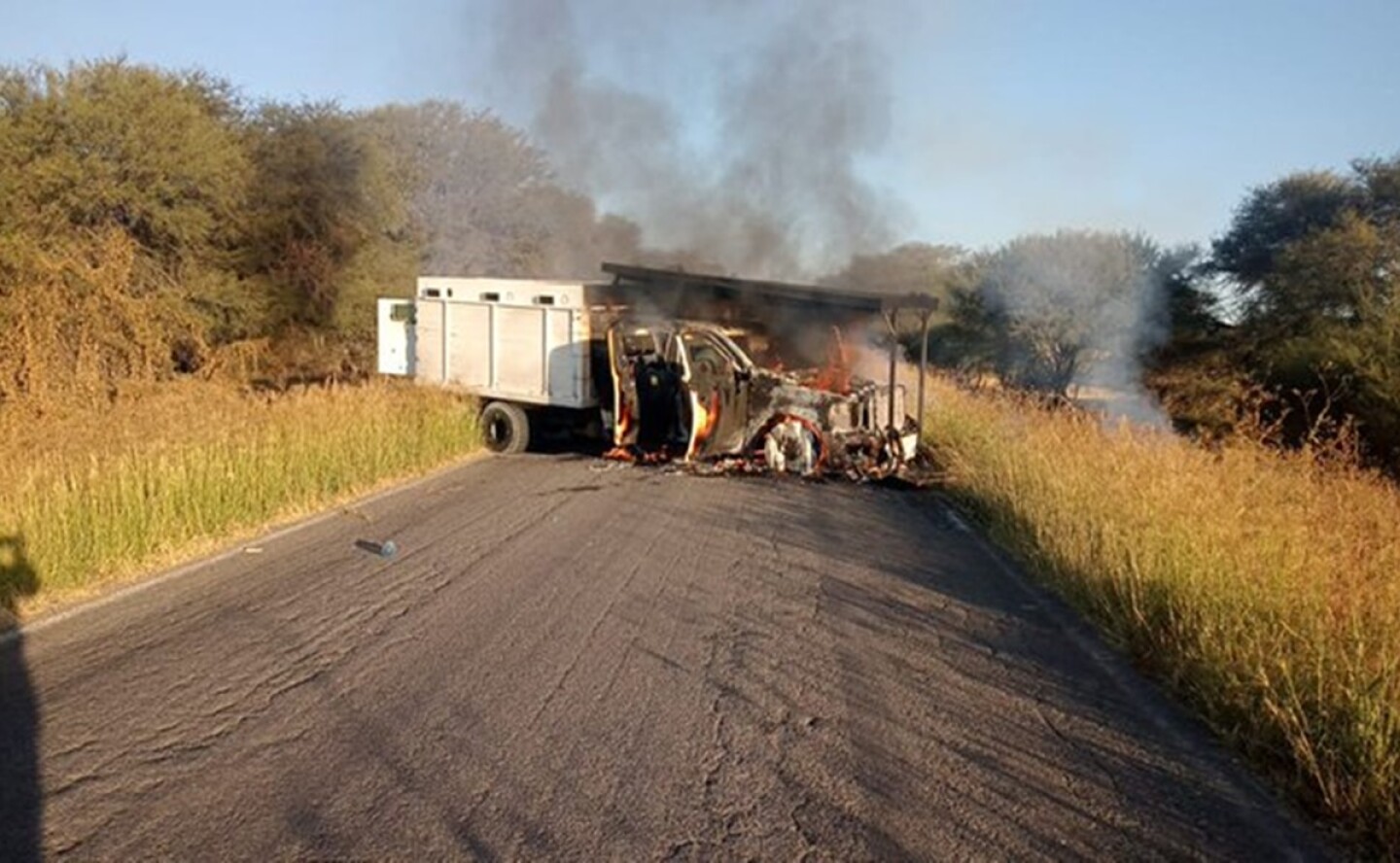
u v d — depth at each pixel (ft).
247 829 13.28
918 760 15.64
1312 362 83.05
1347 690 15.61
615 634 21.66
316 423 41.06
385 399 49.08
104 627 21.67
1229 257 136.87
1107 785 14.88
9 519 24.21
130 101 68.39
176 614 22.67
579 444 56.95
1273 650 17.66
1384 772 13.89
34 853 12.65
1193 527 23.61
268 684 18.37
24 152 65.16
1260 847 13.17
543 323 51.62
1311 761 14.34
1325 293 112.47
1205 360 122.42
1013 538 31.14
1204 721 17.25
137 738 16.03
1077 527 26.86
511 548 30.04
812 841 13.15
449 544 30.45
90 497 26.55
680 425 50.39
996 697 18.38
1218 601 20.02
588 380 51.16
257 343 71.51
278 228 80.53
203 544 29.71
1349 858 12.95
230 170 73.36
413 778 14.73
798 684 18.85
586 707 17.51
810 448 46.11
